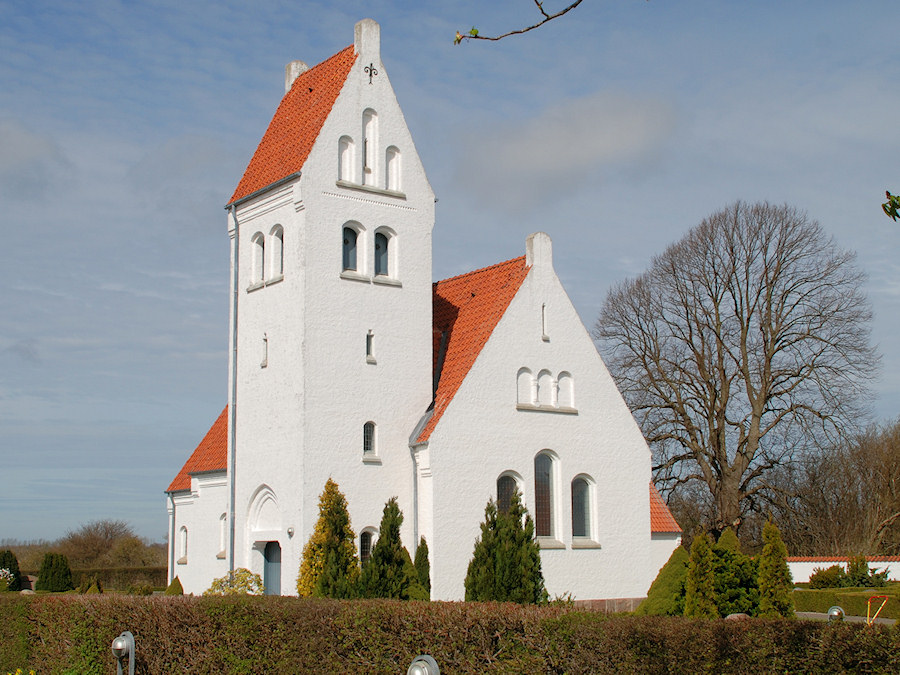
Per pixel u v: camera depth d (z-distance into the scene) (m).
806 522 68.62
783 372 59.50
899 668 15.01
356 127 40.50
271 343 39.75
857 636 15.55
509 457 39.91
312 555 35.66
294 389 38.03
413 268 41.38
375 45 41.59
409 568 32.38
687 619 17.52
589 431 42.44
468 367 39.59
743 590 29.64
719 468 61.84
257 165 42.66
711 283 61.78
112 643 25.23
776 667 16.12
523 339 41.16
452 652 19.02
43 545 102.19
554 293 42.53
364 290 39.81
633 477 43.53
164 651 24.55
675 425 62.66
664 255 64.19
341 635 20.61
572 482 41.75
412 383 40.53
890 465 75.38
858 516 74.69
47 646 28.38
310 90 42.62
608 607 41.59
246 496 40.25
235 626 22.81
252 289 41.19
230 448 41.22
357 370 39.12
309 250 38.53
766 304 59.91
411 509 38.94
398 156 41.75
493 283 43.38
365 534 38.41
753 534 73.56
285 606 21.98
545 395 41.62
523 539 31.05
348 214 39.75
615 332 66.62
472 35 13.64
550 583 39.88
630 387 64.31
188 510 49.56
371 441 39.22
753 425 60.00
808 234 59.41
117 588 72.69
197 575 46.66
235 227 42.72
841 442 59.78
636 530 43.12
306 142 39.84
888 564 61.88
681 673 16.66
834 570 59.16
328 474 37.78
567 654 17.78
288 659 21.56
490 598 30.20
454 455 38.47
